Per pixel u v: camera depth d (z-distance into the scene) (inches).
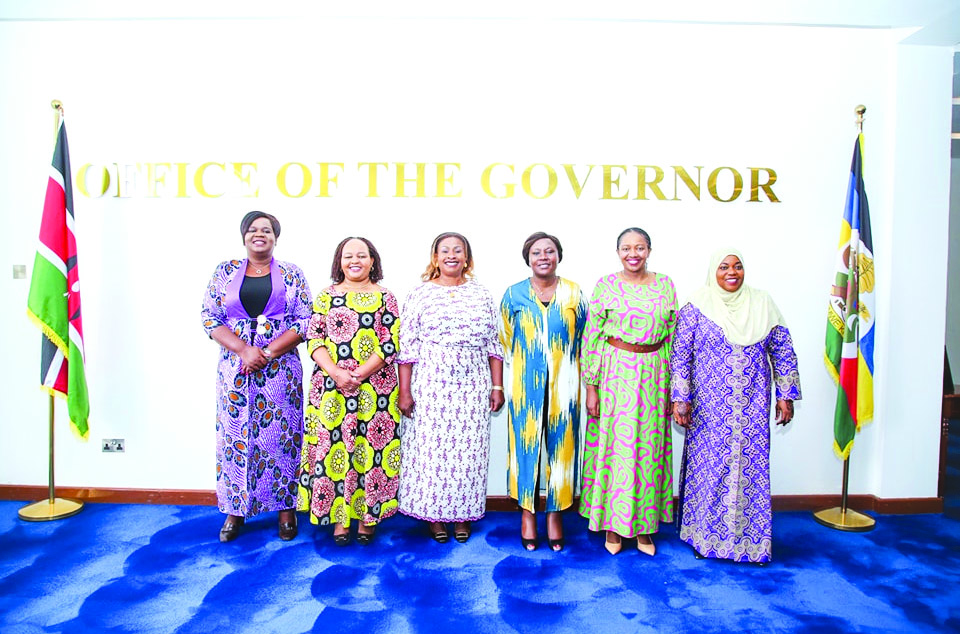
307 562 104.0
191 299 133.6
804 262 134.1
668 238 133.2
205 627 84.1
